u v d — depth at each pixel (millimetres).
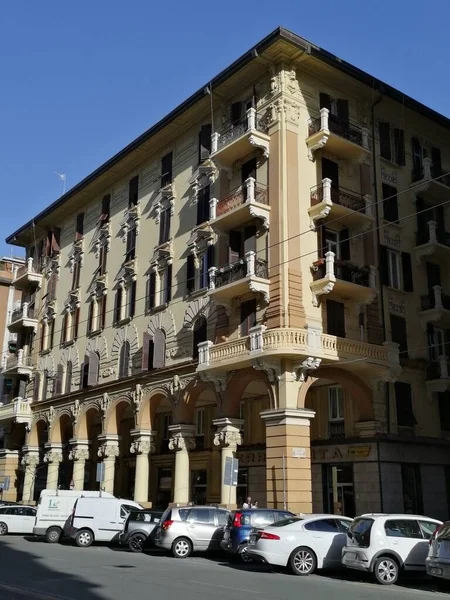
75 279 45031
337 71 30359
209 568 18094
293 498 24062
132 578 15391
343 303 28453
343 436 28859
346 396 29109
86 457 39781
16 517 30844
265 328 25688
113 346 38344
